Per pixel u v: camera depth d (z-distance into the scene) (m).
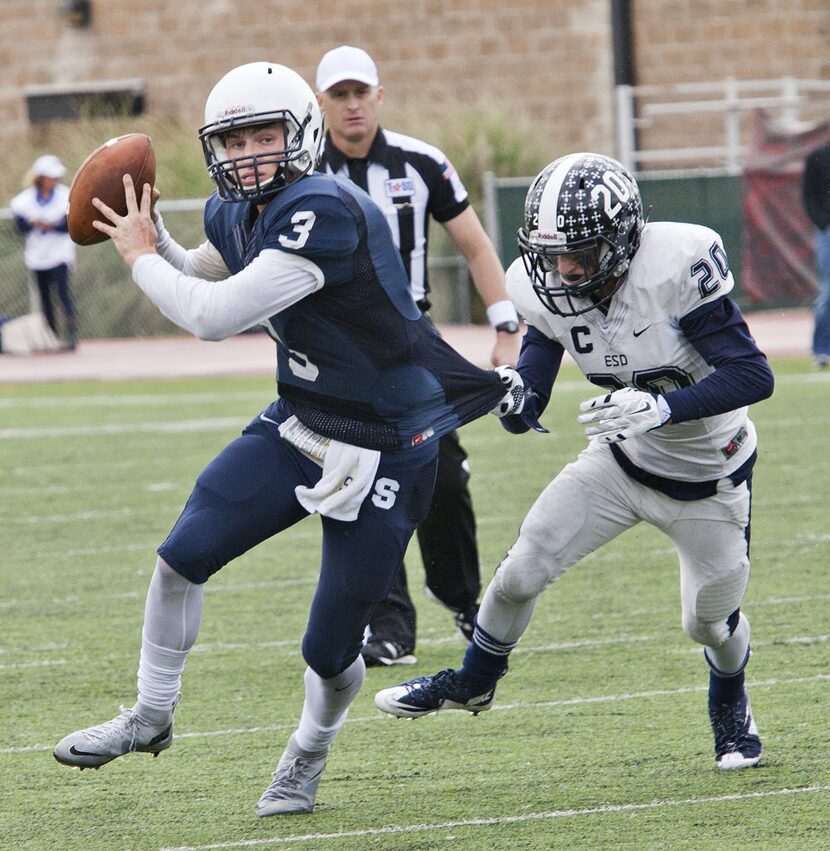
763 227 54.06
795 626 18.59
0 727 15.62
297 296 11.41
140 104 66.38
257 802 13.26
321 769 13.05
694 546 13.02
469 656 13.45
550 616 19.70
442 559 18.19
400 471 12.15
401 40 64.75
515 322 19.17
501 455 31.73
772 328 51.50
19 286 55.59
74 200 12.20
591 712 15.62
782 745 14.20
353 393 11.88
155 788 13.73
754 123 54.31
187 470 30.98
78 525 26.19
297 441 11.99
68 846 12.23
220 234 12.41
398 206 18.12
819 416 34.72
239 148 11.69
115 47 66.56
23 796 13.55
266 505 12.02
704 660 17.42
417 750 14.70
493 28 64.12
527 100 64.31
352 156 18.05
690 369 12.61
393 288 11.89
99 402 41.19
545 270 12.38
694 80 63.59
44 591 21.67
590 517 13.05
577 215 11.91
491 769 13.98
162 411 39.00
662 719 15.27
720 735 13.76
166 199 55.62
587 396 39.50
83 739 11.96
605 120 63.91
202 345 54.34
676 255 12.19
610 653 17.86
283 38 65.50
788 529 24.14
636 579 21.62
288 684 17.06
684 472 12.77
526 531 13.06
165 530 25.64
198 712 16.09
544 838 12.01
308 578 22.33
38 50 67.19
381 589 12.30
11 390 44.44
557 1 63.62
